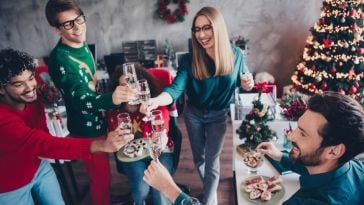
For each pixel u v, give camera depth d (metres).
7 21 5.13
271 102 2.10
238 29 4.78
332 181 1.06
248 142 1.87
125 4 4.86
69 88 1.77
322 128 1.00
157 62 4.61
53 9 1.69
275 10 4.59
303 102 2.09
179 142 2.18
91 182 2.23
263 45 4.82
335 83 3.59
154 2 4.80
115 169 3.17
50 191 1.88
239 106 2.17
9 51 1.47
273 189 1.51
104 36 5.09
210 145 2.21
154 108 1.91
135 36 5.04
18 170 1.62
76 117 1.95
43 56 5.34
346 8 3.39
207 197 2.33
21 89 1.46
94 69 2.00
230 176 2.89
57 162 2.48
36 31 5.17
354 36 3.40
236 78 2.10
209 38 1.89
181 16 4.74
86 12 4.96
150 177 1.26
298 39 4.70
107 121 2.12
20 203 1.72
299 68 3.91
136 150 1.98
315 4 4.46
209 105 2.12
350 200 1.02
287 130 1.88
